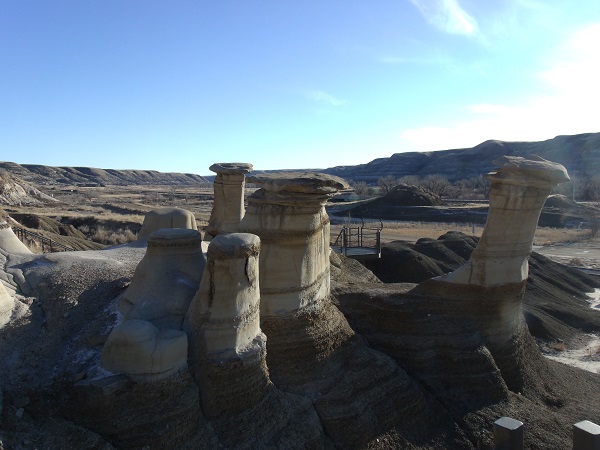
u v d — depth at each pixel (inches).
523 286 429.4
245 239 285.4
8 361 271.0
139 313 296.4
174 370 259.6
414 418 356.8
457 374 392.8
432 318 414.9
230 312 279.4
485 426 366.0
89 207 2332.7
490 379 393.1
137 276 322.0
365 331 420.8
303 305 348.5
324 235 370.6
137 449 238.7
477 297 416.8
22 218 1279.5
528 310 730.2
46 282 350.3
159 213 450.3
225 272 277.0
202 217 2080.5
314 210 347.3
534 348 458.3
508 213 408.8
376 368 365.4
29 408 244.2
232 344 279.6
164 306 302.7
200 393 271.4
